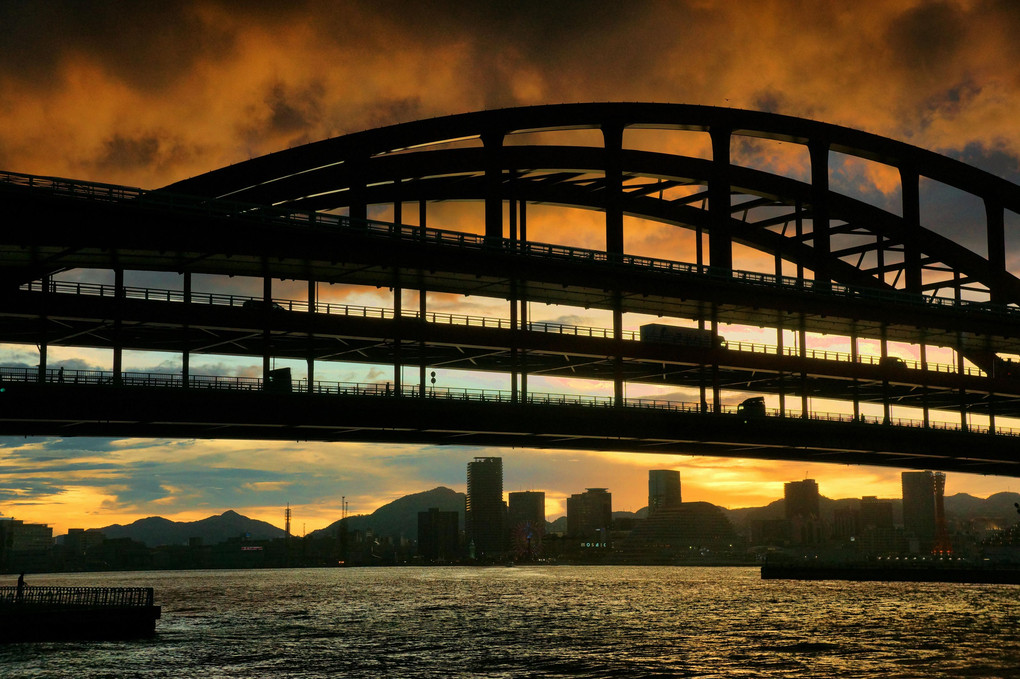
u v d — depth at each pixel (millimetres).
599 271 97750
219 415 80125
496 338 98250
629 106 107812
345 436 91438
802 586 175000
